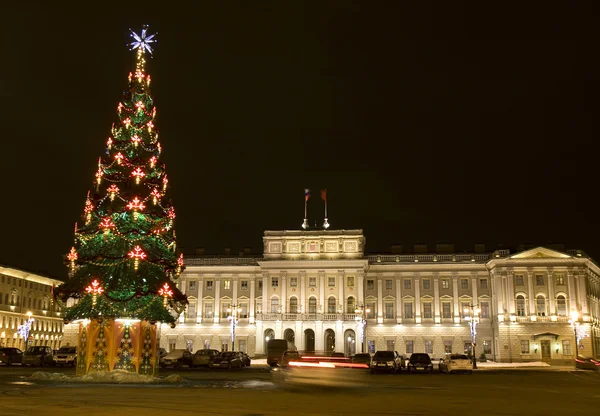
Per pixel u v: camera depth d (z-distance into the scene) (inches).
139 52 1766.7
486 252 4662.9
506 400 1162.6
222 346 4618.6
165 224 1679.4
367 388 1416.1
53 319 5398.6
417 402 1091.9
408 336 4498.0
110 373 1584.6
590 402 1136.8
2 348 2854.3
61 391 1263.5
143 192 1668.3
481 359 4229.8
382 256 4658.0
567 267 4224.9
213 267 4731.8
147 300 1627.7
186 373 2191.2
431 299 4537.4
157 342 1748.3
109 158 1674.5
